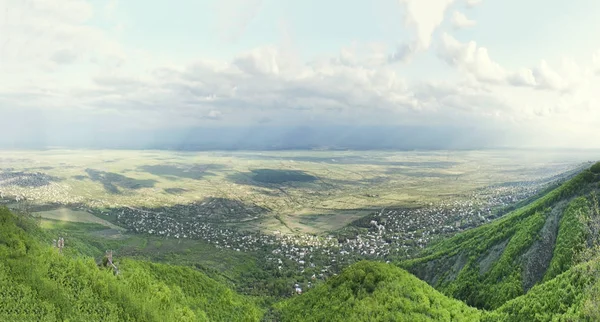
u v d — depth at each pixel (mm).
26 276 71000
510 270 124562
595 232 77938
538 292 80125
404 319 76938
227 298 122812
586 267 72188
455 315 83500
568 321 63062
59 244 121000
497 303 117750
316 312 93000
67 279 77562
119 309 78500
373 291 89000
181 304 103062
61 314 68250
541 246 125438
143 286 95438
